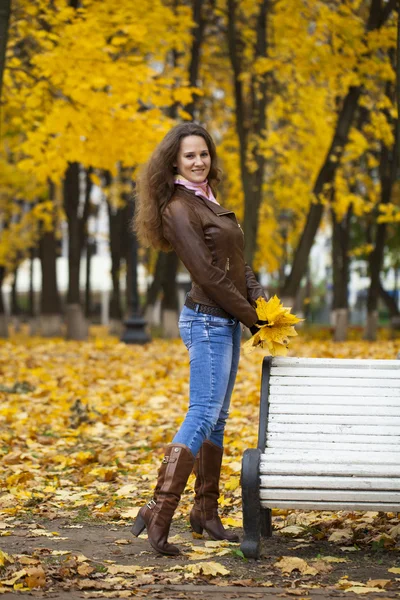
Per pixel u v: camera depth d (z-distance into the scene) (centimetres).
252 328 518
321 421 512
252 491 471
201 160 520
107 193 2891
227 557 487
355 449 500
